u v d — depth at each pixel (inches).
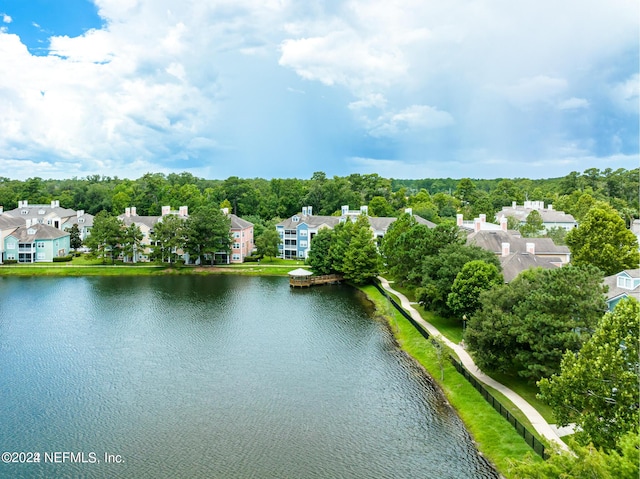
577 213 5861.2
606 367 1115.9
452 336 2410.2
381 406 1766.7
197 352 2335.1
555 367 1595.7
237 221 5187.0
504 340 1745.8
